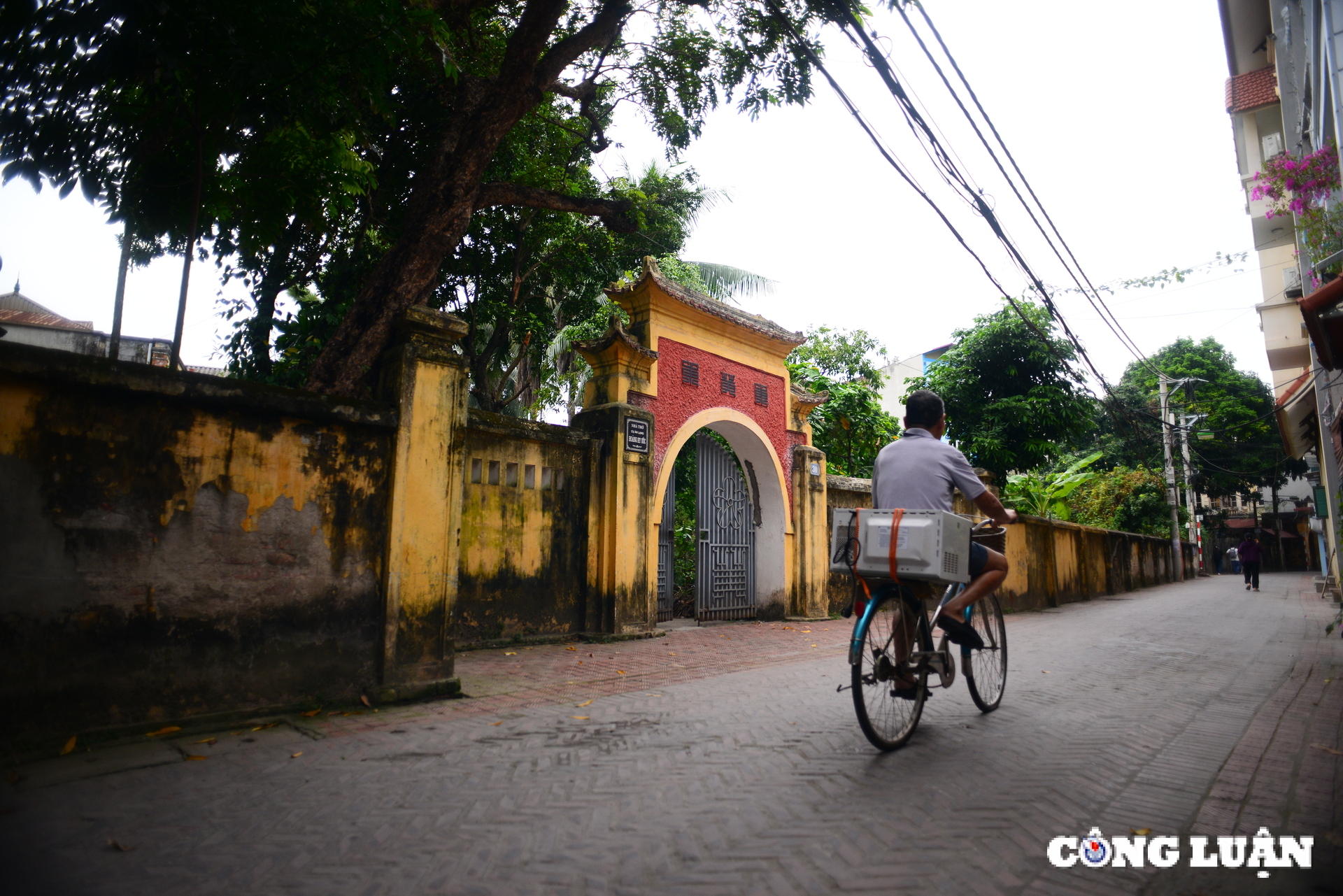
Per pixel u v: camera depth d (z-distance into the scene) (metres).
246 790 3.20
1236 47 17.09
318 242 9.43
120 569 3.94
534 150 10.48
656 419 9.54
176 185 5.93
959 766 3.52
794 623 10.90
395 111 8.72
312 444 4.76
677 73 9.51
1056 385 17.52
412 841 2.64
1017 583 14.00
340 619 4.81
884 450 4.35
